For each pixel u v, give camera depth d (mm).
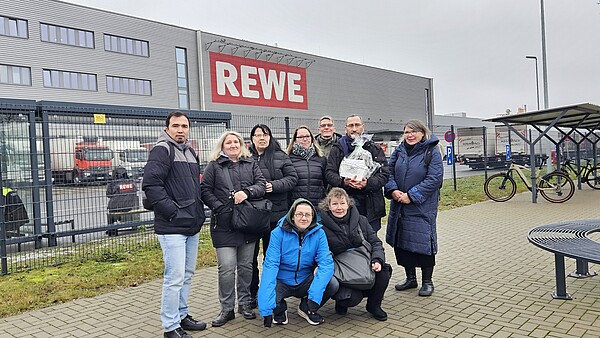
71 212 8852
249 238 4680
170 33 39125
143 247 8523
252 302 5070
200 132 10852
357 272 4496
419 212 5262
